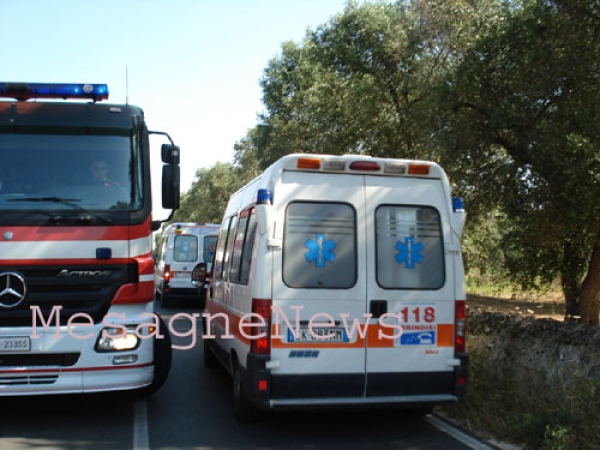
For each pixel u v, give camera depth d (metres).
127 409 7.44
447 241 6.45
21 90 7.05
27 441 6.18
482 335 8.49
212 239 20.48
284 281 6.04
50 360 6.38
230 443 6.18
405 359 6.20
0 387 6.26
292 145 28.05
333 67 20.48
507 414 6.66
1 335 6.24
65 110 6.99
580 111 9.73
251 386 5.95
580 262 13.11
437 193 6.53
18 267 6.40
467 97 11.66
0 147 6.74
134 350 6.62
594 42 9.78
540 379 6.84
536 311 18.84
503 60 11.18
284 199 6.16
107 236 6.64
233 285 7.50
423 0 16.25
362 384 6.09
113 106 7.14
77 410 7.39
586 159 9.35
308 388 5.98
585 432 5.65
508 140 11.27
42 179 6.71
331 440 6.32
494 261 18.69
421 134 13.85
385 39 18.55
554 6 10.12
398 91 19.14
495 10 12.60
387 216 6.37
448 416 7.19
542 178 10.76
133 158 6.99
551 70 10.05
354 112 19.86
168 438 6.32
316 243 6.16
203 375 9.56
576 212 10.09
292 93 31.33
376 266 6.25
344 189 6.30
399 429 6.72
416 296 6.29
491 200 11.98
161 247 23.94
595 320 11.92
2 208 6.46
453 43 15.39
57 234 6.52
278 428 6.71
